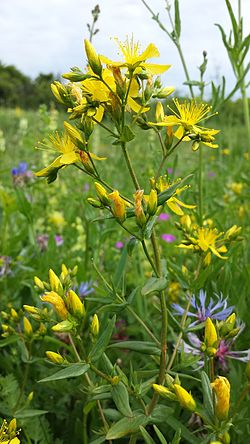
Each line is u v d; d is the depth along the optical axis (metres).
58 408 0.29
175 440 0.18
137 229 0.20
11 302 0.37
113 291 0.21
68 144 0.22
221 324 0.20
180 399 0.17
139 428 0.19
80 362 0.20
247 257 0.35
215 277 0.31
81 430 0.27
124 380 0.20
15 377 0.30
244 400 0.25
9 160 0.82
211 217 0.41
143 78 0.20
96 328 0.20
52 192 0.57
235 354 0.27
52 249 0.42
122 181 0.67
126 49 0.22
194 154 0.88
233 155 0.94
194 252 0.26
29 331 0.25
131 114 0.21
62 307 0.19
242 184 0.62
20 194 0.41
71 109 0.21
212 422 0.17
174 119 0.21
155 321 0.36
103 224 0.41
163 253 0.49
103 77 0.20
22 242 0.53
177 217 0.53
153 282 0.20
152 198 0.19
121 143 0.20
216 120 1.11
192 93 0.34
